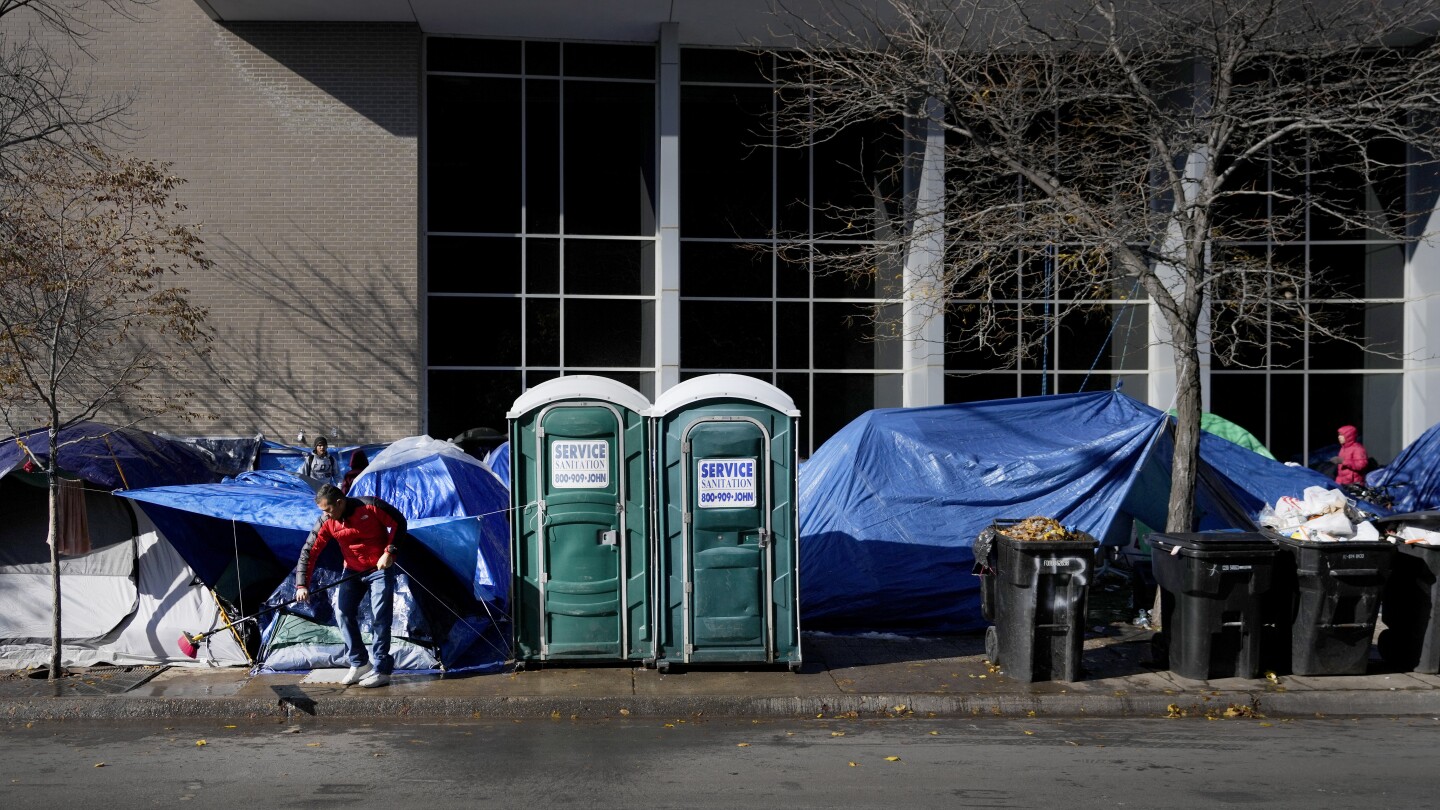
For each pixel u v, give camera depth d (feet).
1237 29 37.29
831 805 19.01
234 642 30.73
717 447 29.43
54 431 29.58
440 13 56.85
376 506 28.30
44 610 31.42
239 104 57.47
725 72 61.52
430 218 60.13
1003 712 26.78
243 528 31.65
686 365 61.26
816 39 49.47
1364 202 61.87
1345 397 62.90
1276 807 18.90
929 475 37.22
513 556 29.66
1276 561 29.04
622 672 29.55
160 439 37.83
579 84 61.26
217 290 57.16
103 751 23.08
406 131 58.08
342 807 18.85
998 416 39.06
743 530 29.45
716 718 26.45
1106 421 38.99
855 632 35.24
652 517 29.71
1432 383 60.29
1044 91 38.96
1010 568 29.17
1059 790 19.98
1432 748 23.26
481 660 30.19
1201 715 26.73
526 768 21.56
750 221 61.52
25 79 46.65
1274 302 35.99
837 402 62.13
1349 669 28.68
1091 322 62.23
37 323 32.89
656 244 61.00
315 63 57.82
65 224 40.86
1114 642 33.14
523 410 29.66
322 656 29.73
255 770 21.43
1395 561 29.50
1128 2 40.24
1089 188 40.47
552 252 61.05
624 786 20.24
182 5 57.36
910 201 56.44
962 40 39.11
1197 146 38.27
